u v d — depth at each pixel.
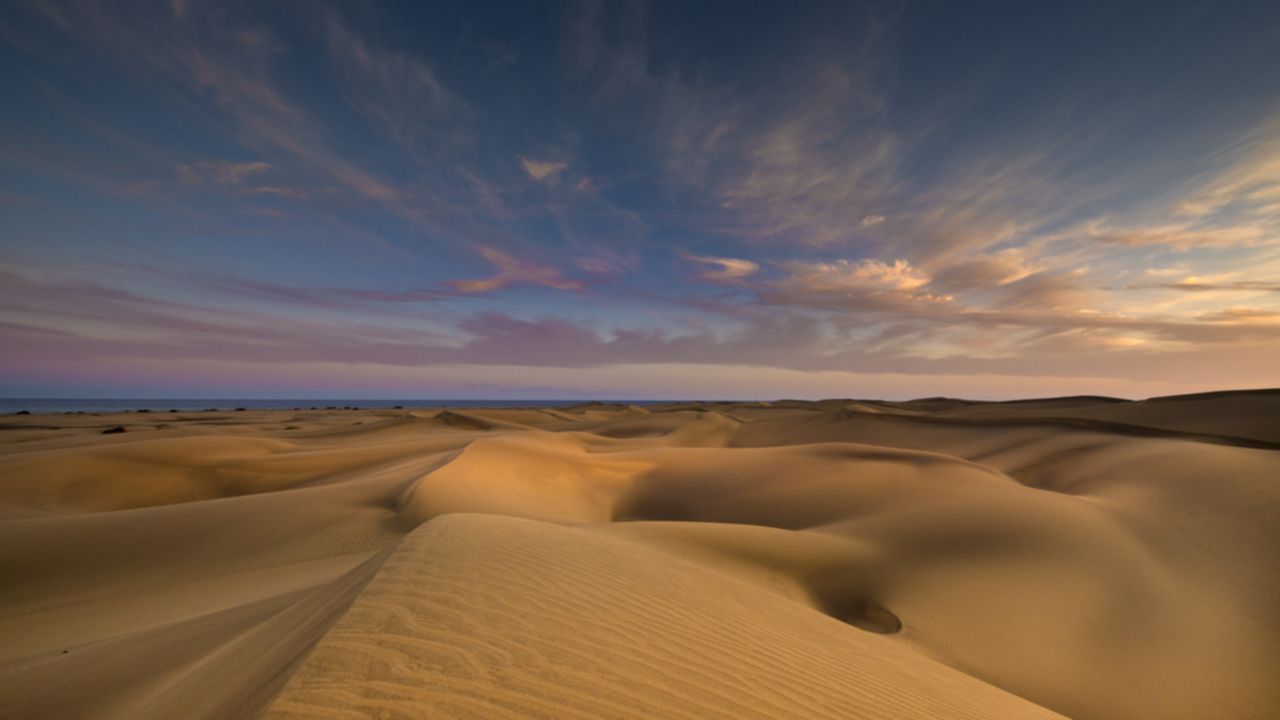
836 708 3.85
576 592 4.68
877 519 15.19
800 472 24.48
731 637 4.68
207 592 9.70
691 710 3.22
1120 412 43.03
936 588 10.53
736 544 11.94
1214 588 10.82
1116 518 14.77
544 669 3.24
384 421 55.78
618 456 30.14
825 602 10.54
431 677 2.90
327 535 13.45
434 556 4.78
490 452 24.50
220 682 3.47
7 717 4.03
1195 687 7.98
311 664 2.87
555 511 18.94
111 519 13.64
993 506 15.09
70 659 5.36
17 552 11.26
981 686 6.08
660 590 5.47
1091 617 9.59
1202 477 19.27
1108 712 7.43
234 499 16.19
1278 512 14.62
